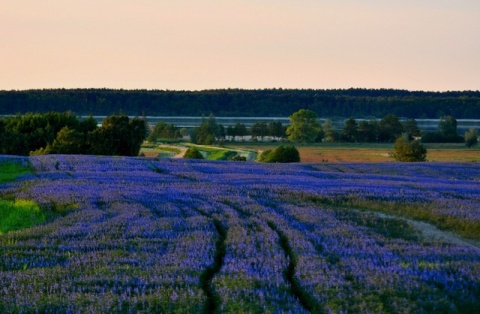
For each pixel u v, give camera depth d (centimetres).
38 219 8338
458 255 6069
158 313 4319
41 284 4966
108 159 17338
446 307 4491
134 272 5309
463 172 17638
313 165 18875
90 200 9400
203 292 4722
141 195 9962
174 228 7369
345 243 6550
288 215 8362
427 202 9375
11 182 12231
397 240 6888
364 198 9719
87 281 5028
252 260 5738
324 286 4900
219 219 8000
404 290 4781
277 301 4569
